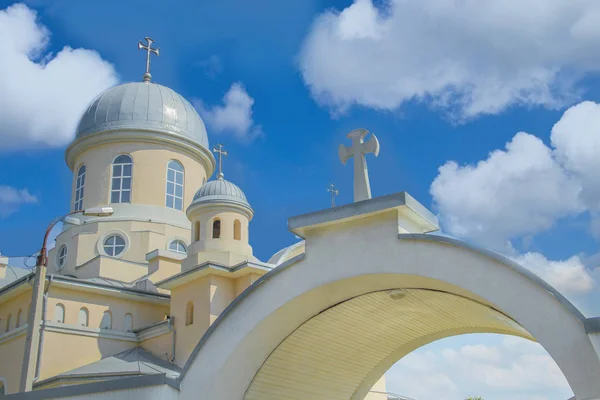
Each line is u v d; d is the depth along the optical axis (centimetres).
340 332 1344
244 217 2538
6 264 3119
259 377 1315
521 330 1162
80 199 3086
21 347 2330
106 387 1233
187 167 3141
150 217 2938
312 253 1195
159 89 3272
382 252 1127
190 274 2306
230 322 1238
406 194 1116
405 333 1429
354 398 1564
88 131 3094
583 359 925
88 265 2723
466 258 1053
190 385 1229
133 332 2459
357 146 1253
